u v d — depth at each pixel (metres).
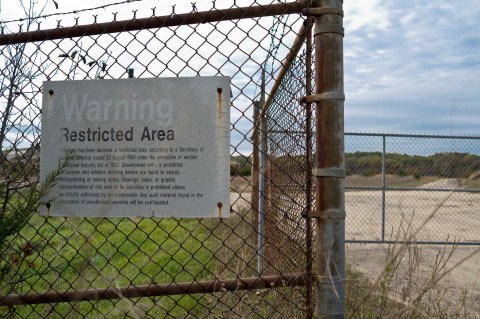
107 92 2.25
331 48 2.09
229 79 2.20
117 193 2.22
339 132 2.07
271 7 2.18
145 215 2.20
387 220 11.79
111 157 2.24
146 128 2.22
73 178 2.25
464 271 6.75
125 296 2.28
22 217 2.24
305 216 2.11
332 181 2.07
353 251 8.48
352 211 13.75
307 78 2.20
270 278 2.21
